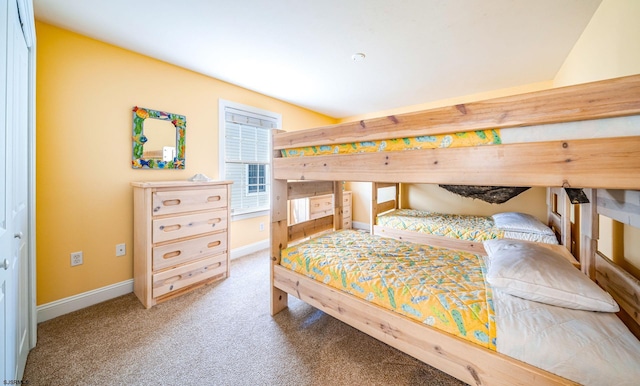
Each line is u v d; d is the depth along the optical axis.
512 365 0.88
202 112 2.74
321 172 1.54
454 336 1.03
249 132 3.37
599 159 0.78
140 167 2.27
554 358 0.83
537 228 2.43
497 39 2.00
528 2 1.56
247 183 3.38
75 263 1.95
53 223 1.85
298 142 1.65
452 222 3.02
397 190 4.15
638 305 1.01
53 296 1.86
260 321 1.83
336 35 1.95
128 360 1.42
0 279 0.88
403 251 1.78
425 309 1.13
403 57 2.31
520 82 2.94
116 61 2.12
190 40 2.02
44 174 1.81
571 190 1.51
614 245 1.45
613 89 0.74
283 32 1.91
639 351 0.78
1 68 0.87
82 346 1.53
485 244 1.73
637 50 1.21
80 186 1.97
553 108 0.82
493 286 1.18
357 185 4.90
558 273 1.07
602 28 1.57
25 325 1.36
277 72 2.66
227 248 2.57
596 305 0.94
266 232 3.60
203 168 2.76
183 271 2.21
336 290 1.48
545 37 1.96
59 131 1.86
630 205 1.04
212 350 1.52
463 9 1.63
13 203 1.09
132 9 1.64
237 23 1.79
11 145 1.01
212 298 2.16
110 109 2.10
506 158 0.93
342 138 1.40
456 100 3.54
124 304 2.04
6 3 0.90
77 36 1.92
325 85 3.06
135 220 2.18
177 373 1.33
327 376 1.32
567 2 1.56
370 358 1.46
